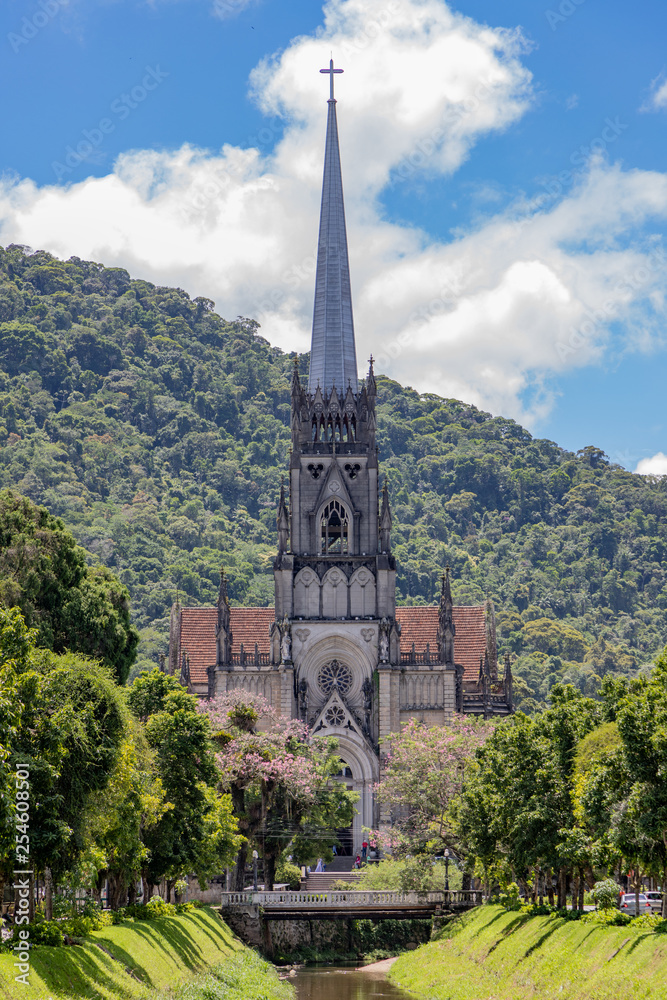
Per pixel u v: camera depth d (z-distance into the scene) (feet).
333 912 514.27
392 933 567.59
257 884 625.41
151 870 407.64
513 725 432.66
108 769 303.89
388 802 608.19
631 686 391.65
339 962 531.09
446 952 450.30
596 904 374.02
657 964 268.82
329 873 626.23
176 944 361.71
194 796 419.95
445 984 393.09
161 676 450.30
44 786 270.87
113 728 313.94
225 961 400.88
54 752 277.44
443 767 579.07
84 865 312.71
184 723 419.95
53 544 508.53
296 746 599.98
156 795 396.37
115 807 336.08
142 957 314.55
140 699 444.14
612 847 327.06
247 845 561.43
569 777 372.79
